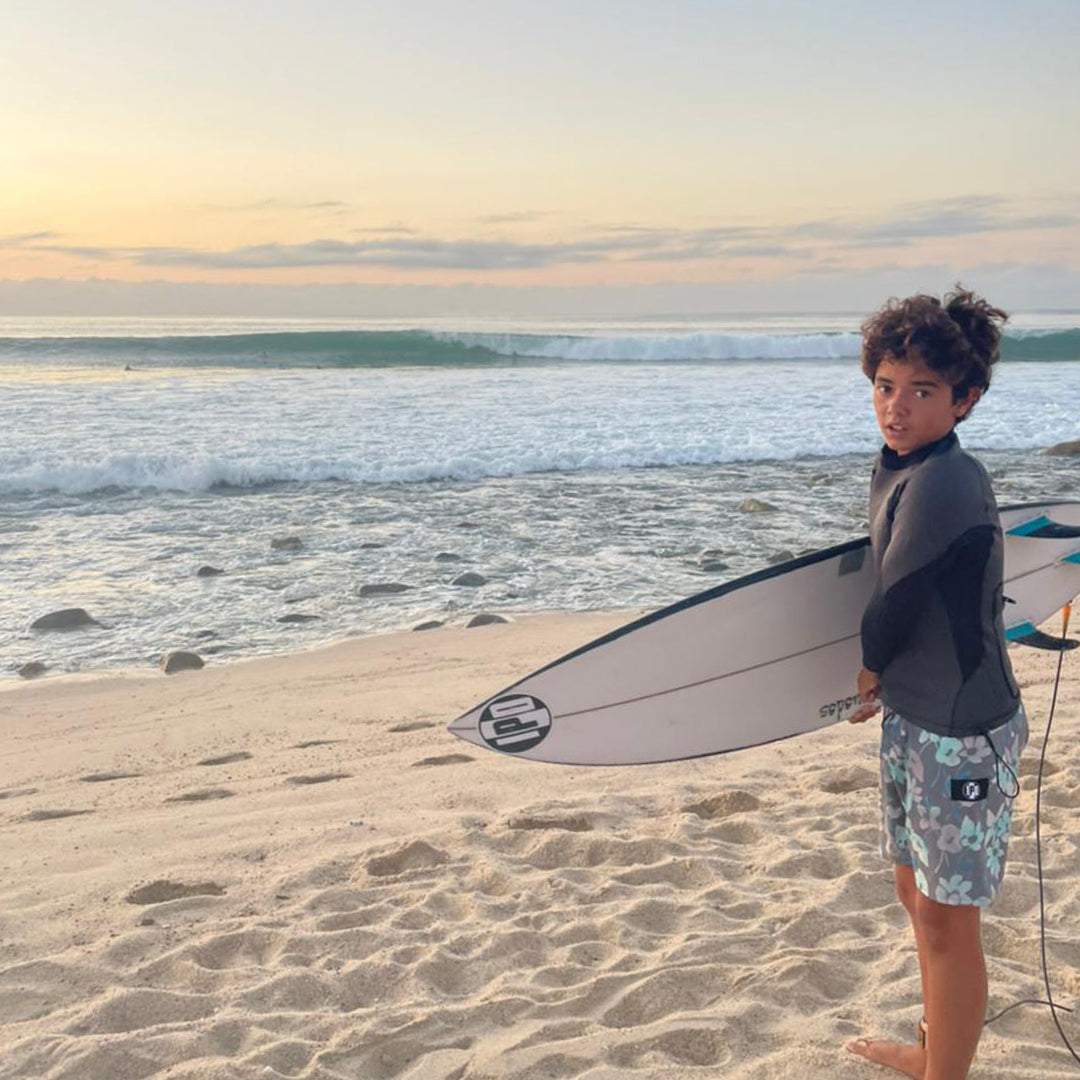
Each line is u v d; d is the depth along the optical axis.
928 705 2.21
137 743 5.74
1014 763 2.27
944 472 2.17
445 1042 2.71
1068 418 20.28
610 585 9.27
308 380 25.55
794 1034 2.67
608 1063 2.59
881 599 2.22
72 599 8.87
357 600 8.89
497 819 4.28
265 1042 2.71
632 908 3.41
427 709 6.19
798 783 4.66
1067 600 3.13
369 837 4.14
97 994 3.00
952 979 2.27
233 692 6.63
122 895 3.67
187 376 26.16
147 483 13.47
